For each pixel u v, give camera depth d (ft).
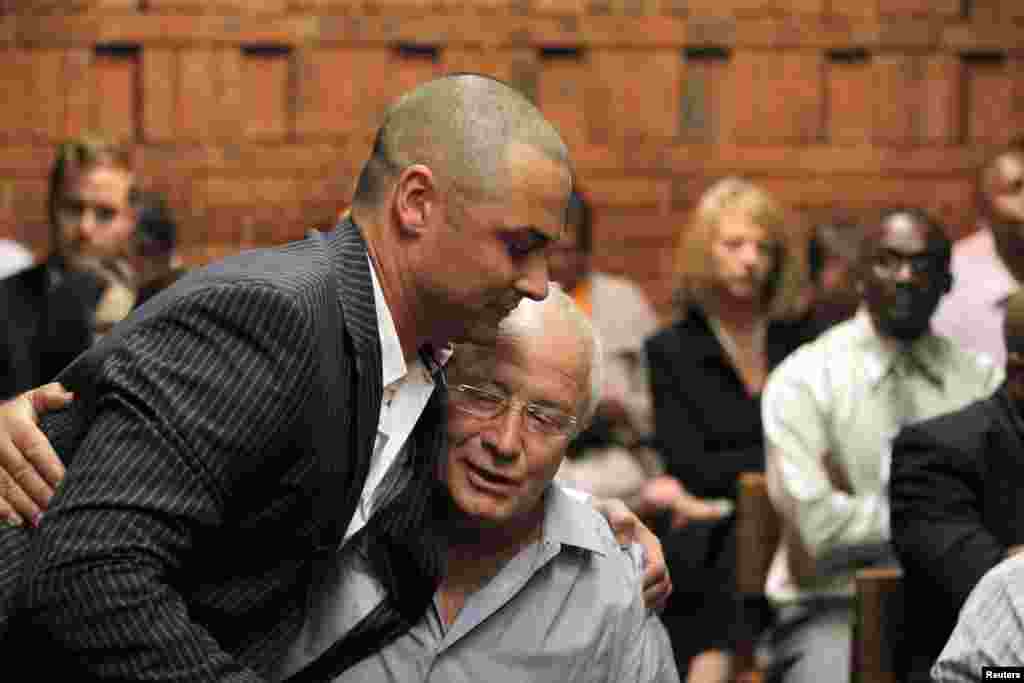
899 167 30.83
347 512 9.16
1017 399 15.69
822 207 30.83
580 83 30.55
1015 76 30.78
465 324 9.29
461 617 10.15
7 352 19.39
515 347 9.93
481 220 8.93
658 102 30.68
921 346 19.49
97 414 8.58
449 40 30.37
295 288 8.66
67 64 29.99
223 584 8.82
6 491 8.95
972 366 19.60
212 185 30.19
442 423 9.87
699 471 22.16
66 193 20.49
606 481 22.86
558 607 10.37
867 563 18.80
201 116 30.17
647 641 10.77
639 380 25.17
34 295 19.86
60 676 8.86
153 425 8.29
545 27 30.45
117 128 30.14
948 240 19.39
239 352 8.46
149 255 24.53
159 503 8.21
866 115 30.81
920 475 15.71
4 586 8.82
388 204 9.18
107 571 8.11
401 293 9.21
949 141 30.83
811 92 30.78
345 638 9.74
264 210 30.30
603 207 30.71
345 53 30.30
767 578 19.45
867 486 19.03
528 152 8.96
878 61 30.78
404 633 10.03
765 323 23.06
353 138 30.35
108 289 20.21
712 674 21.15
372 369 9.04
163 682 8.20
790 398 19.24
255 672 8.89
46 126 30.01
